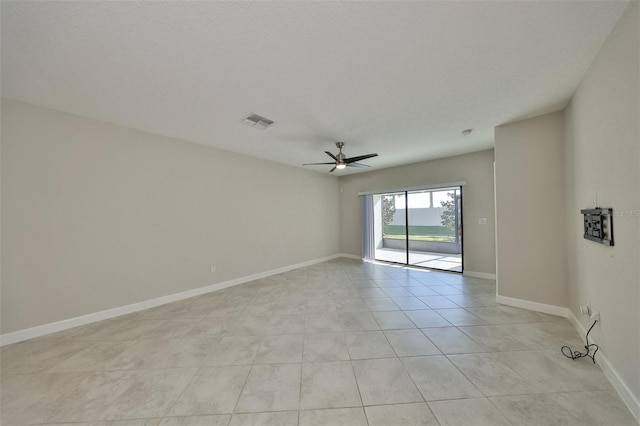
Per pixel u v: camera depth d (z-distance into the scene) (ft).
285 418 4.68
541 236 9.43
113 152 9.92
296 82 6.96
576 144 7.54
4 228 7.70
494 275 14.34
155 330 8.51
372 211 20.35
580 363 6.22
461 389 5.38
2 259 7.66
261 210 15.93
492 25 4.88
